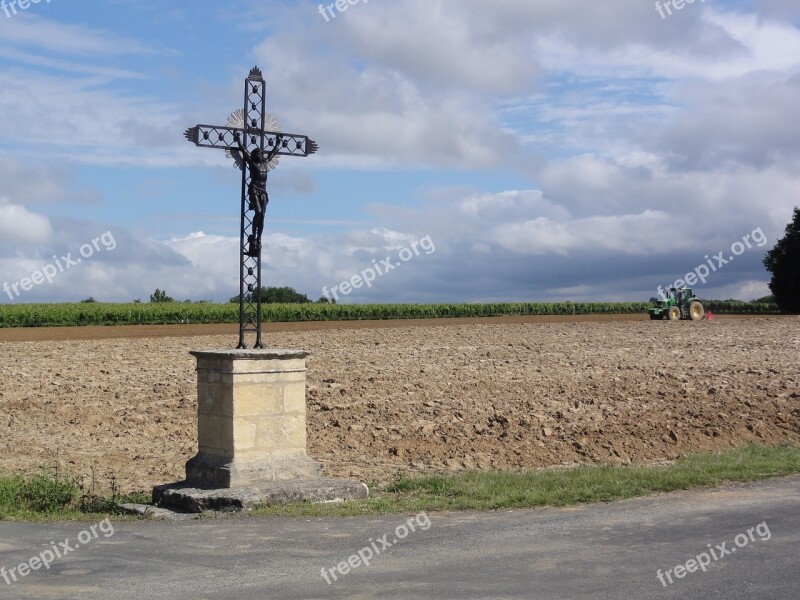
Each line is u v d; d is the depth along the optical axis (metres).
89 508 12.04
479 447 17.77
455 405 22.81
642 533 9.69
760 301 94.81
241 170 12.26
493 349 38.41
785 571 8.11
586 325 56.19
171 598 7.53
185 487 11.88
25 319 57.00
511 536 9.66
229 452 11.75
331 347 39.47
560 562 8.48
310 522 10.58
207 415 12.13
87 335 47.81
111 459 16.73
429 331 51.19
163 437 19.48
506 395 24.56
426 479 13.32
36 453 17.38
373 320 67.06
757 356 34.97
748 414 21.53
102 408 22.94
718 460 14.74
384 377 28.28
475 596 7.43
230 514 11.09
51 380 28.11
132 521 10.97
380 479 14.41
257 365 11.85
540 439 18.52
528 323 59.69
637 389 25.41
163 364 32.78
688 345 40.09
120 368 31.42
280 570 8.38
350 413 21.64
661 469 13.84
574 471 13.82
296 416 12.23
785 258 82.12
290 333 49.50
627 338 44.50
